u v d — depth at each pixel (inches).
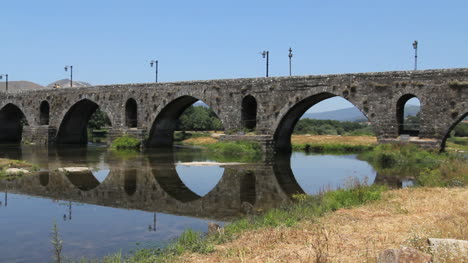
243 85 1882.4
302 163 1552.7
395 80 1528.1
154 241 604.7
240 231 585.3
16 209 812.0
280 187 1058.1
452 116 1414.9
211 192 997.2
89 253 557.9
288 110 1769.2
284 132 1940.2
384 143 1530.5
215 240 547.2
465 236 482.6
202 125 4463.6
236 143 1850.4
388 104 1541.6
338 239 513.3
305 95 1723.7
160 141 2290.8
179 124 4274.1
